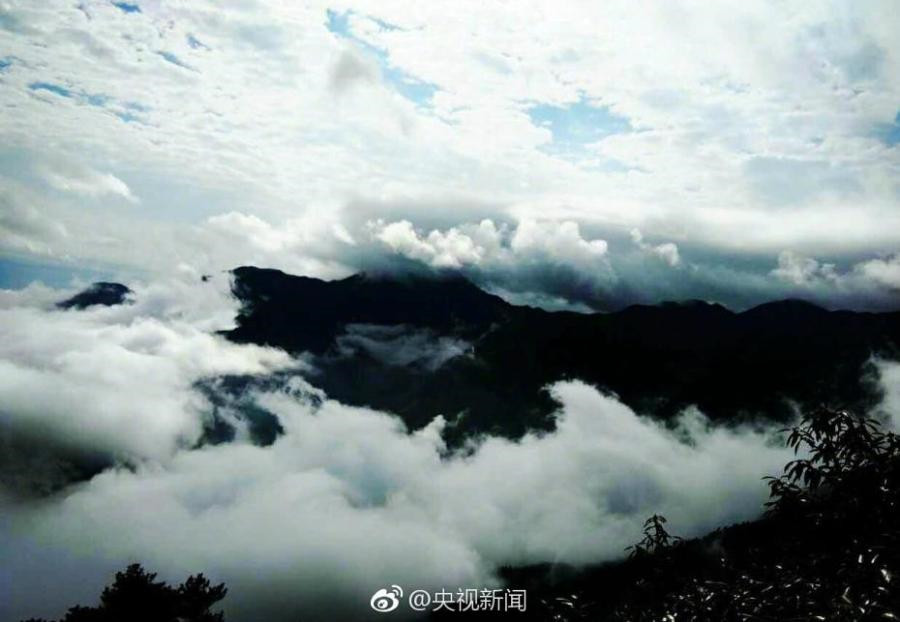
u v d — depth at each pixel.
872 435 5.50
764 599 5.67
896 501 5.31
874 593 4.80
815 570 5.56
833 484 5.64
